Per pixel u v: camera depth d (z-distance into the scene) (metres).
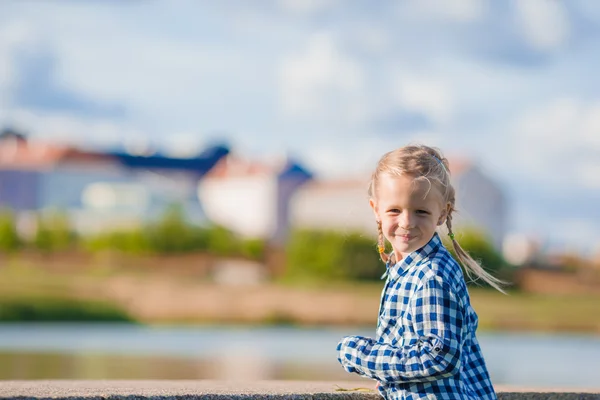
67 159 107.38
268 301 38.19
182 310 35.75
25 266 59.03
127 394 3.34
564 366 16.19
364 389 3.84
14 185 104.56
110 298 37.84
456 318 3.01
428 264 3.09
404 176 3.15
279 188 103.12
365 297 41.53
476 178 81.88
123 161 124.88
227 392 3.54
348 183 89.69
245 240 69.00
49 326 31.03
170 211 69.62
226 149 134.00
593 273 56.75
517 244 74.62
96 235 68.94
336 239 54.78
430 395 3.06
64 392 3.38
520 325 32.31
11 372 13.21
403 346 3.05
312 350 19.80
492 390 3.24
